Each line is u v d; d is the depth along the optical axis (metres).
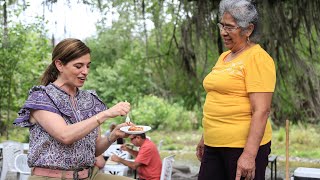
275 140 12.63
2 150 4.58
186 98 7.75
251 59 2.41
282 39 6.12
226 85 2.45
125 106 2.10
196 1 6.40
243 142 2.45
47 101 2.13
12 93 8.71
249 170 2.36
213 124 2.53
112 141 2.33
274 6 6.01
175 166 8.08
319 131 12.57
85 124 2.05
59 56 2.16
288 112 7.27
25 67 8.61
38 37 8.74
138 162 4.41
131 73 12.22
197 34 6.40
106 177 2.31
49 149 2.13
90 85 13.19
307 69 6.50
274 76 2.43
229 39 2.47
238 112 2.45
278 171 8.35
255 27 2.47
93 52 13.01
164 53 7.71
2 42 7.84
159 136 14.02
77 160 2.15
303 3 6.07
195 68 7.12
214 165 2.61
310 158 10.69
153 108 14.91
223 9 2.46
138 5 6.73
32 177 2.16
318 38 6.18
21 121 2.15
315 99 6.76
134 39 9.41
